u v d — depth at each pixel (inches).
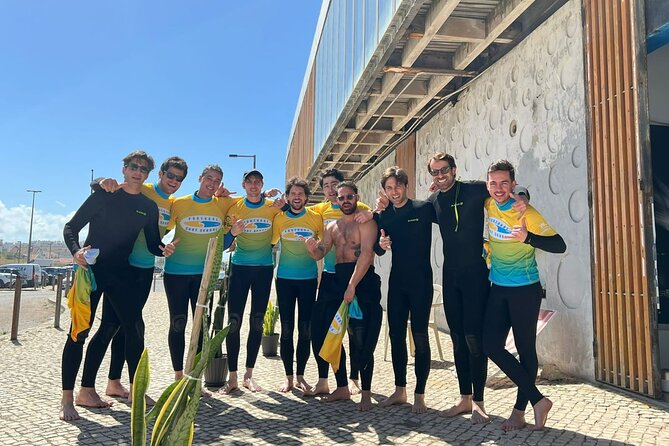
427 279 138.2
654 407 135.5
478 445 109.5
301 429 122.1
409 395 156.9
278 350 234.1
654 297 141.4
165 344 255.8
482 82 249.8
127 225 136.5
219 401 148.2
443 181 132.1
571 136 178.4
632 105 148.5
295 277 163.3
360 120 328.8
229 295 161.6
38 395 151.3
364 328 143.6
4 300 659.4
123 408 138.0
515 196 115.6
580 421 124.6
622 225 151.3
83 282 126.9
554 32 189.9
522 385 118.6
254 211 163.3
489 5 199.2
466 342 132.0
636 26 147.3
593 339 164.1
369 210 161.6
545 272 192.2
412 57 228.4
